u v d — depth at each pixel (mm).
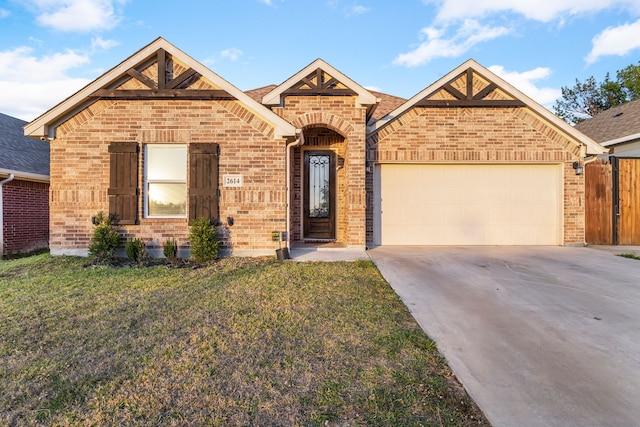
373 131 9391
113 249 7449
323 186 10539
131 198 7855
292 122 8734
